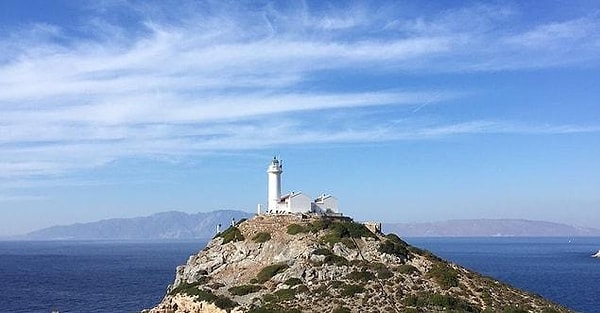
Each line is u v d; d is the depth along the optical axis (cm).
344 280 9562
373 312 8388
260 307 8900
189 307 10094
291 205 12744
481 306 8838
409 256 10750
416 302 8762
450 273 9969
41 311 15200
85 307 15700
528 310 8925
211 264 11200
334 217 12488
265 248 11000
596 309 15100
